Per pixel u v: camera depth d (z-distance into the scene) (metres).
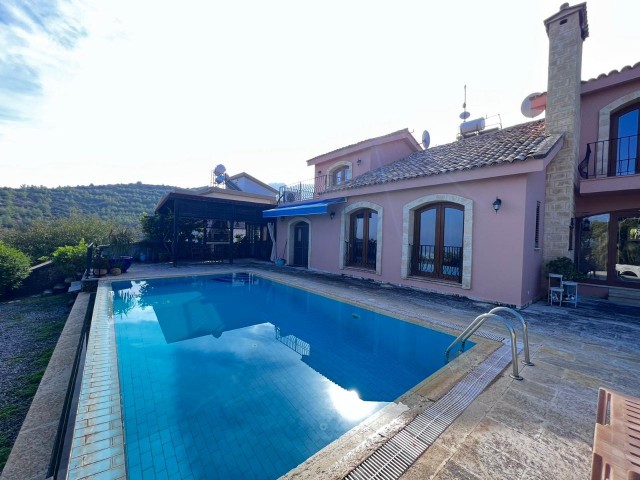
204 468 3.79
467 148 14.81
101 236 31.77
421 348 8.09
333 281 15.00
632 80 11.38
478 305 10.21
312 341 8.49
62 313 12.80
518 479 2.90
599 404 3.00
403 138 21.05
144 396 5.49
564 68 11.54
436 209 13.07
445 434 3.59
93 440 3.51
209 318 10.55
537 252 11.26
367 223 16.48
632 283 11.65
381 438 3.51
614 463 2.04
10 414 5.97
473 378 5.03
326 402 5.33
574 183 11.83
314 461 3.13
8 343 9.59
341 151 21.61
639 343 6.75
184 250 24.64
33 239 29.61
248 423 4.72
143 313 10.86
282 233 23.36
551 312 9.45
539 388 4.72
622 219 11.95
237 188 36.69
